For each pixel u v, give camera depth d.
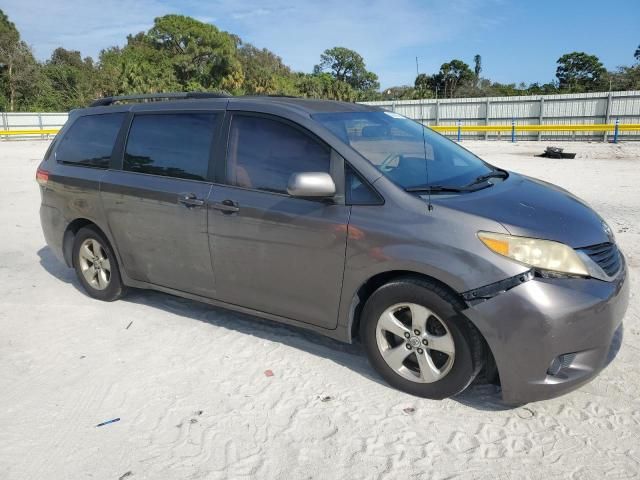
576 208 3.39
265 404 3.23
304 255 3.45
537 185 3.82
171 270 4.24
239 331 4.22
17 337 4.21
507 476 2.60
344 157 3.37
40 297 5.07
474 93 43.03
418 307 3.10
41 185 5.09
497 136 30.00
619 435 2.88
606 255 3.06
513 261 2.83
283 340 4.05
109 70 58.53
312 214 3.39
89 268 4.94
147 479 2.63
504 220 2.96
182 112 4.20
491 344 2.88
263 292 3.73
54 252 5.21
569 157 18.33
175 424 3.05
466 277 2.88
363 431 2.95
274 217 3.53
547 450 2.78
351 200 3.30
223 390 3.39
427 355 3.14
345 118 3.80
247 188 3.71
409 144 3.84
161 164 4.21
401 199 3.17
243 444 2.87
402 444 2.84
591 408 3.13
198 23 62.81
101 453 2.83
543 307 2.76
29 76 54.22
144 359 3.81
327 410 3.14
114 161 4.53
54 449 2.87
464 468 2.66
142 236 4.32
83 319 4.53
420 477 2.60
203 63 62.53
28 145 28.38
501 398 3.21
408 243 3.05
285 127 3.65
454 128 27.56
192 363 3.73
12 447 2.89
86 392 3.40
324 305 3.46
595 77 70.69
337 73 96.00
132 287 4.80
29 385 3.51
